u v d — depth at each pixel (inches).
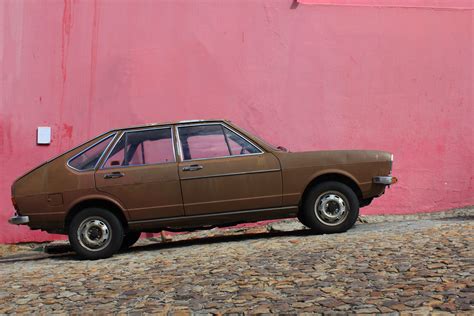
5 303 216.4
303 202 307.4
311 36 423.5
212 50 421.1
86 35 417.7
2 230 408.5
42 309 204.7
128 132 310.5
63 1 417.4
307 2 422.6
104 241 299.1
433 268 210.5
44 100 414.9
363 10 424.8
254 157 303.6
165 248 326.0
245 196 300.8
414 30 426.9
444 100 426.6
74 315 193.6
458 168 426.3
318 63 422.9
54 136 414.3
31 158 412.8
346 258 237.5
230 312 181.5
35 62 416.2
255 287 206.8
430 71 426.6
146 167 302.5
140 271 253.0
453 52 427.5
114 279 242.1
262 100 421.1
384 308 171.3
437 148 425.7
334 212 303.7
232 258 259.3
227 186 300.2
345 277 209.2
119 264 276.5
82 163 304.8
